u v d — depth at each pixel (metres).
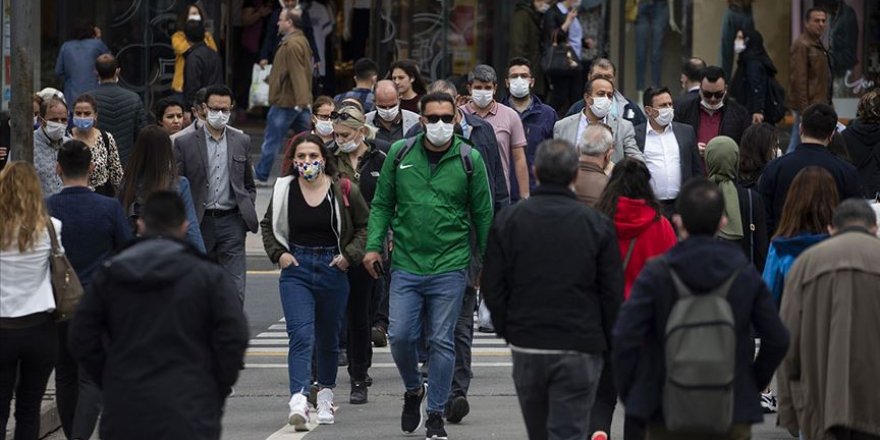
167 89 57.41
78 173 23.27
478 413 27.77
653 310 17.36
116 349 17.45
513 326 20.19
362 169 30.17
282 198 26.06
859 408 20.38
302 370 25.98
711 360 16.84
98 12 57.28
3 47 47.62
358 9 59.12
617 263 20.14
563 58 51.00
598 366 20.38
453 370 24.88
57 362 23.48
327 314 26.47
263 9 59.47
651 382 17.42
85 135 31.05
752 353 18.92
